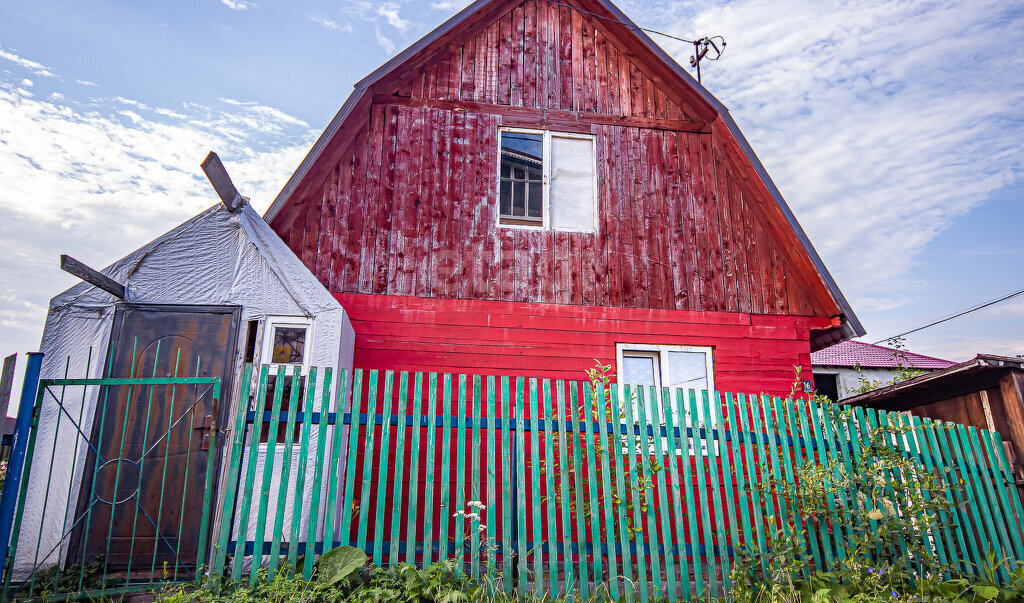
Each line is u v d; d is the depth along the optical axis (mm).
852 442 5723
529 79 8961
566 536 4867
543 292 8062
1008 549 5703
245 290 6188
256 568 4457
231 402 5844
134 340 5805
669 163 8891
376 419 5008
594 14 9266
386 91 8531
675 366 8070
